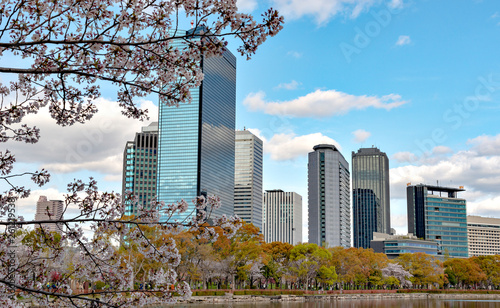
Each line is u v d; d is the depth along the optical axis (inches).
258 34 443.8
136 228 492.4
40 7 421.4
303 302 4485.7
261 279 5354.3
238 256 4062.5
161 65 462.6
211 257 3831.2
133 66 462.6
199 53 458.0
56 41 418.3
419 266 6806.1
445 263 7716.5
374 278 6013.8
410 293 6486.2
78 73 445.7
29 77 518.6
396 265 6614.2
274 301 4365.2
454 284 7706.7
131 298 502.0
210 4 432.1
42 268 510.3
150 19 433.1
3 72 418.6
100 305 506.3
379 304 4493.1
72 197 482.6
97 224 484.7
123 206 491.5
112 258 508.7
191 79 473.1
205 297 3762.3
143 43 430.9
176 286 510.3
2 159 526.6
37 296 502.0
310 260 4972.9
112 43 426.6
